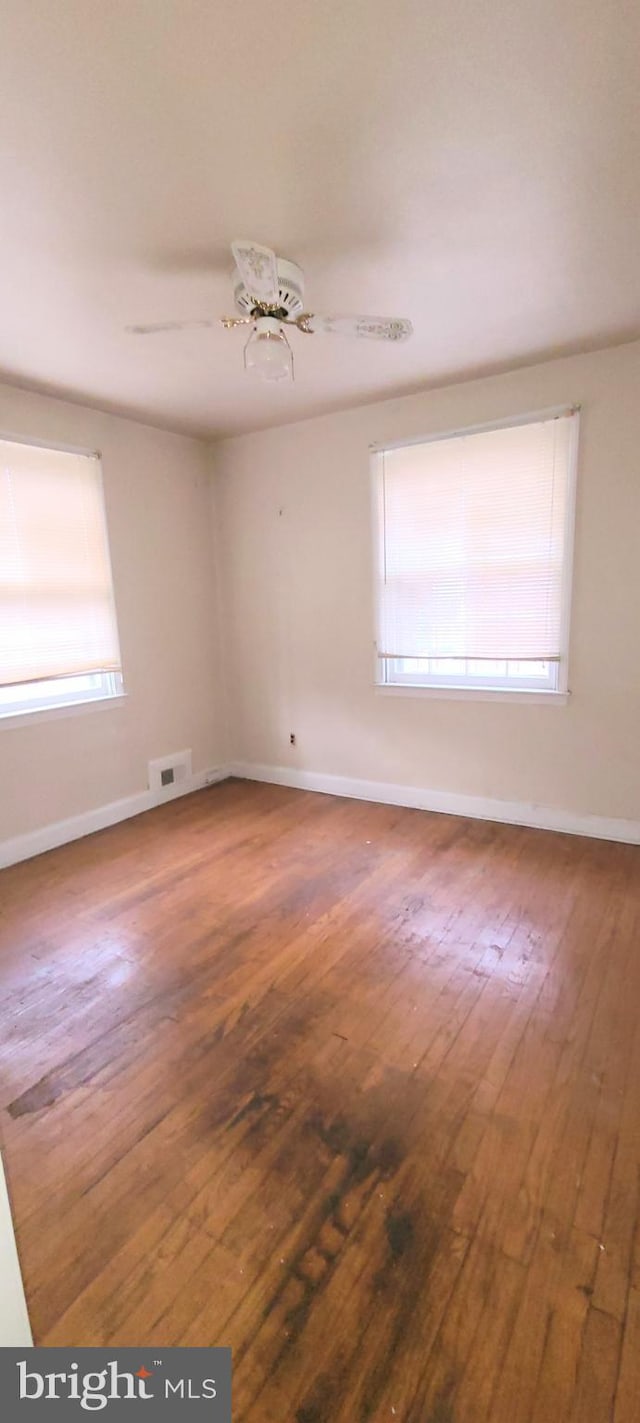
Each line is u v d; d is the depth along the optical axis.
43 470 3.15
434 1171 1.40
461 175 1.57
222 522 4.26
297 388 3.14
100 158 1.45
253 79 1.26
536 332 2.57
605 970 2.11
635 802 3.08
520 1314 1.11
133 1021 1.94
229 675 4.48
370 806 3.83
